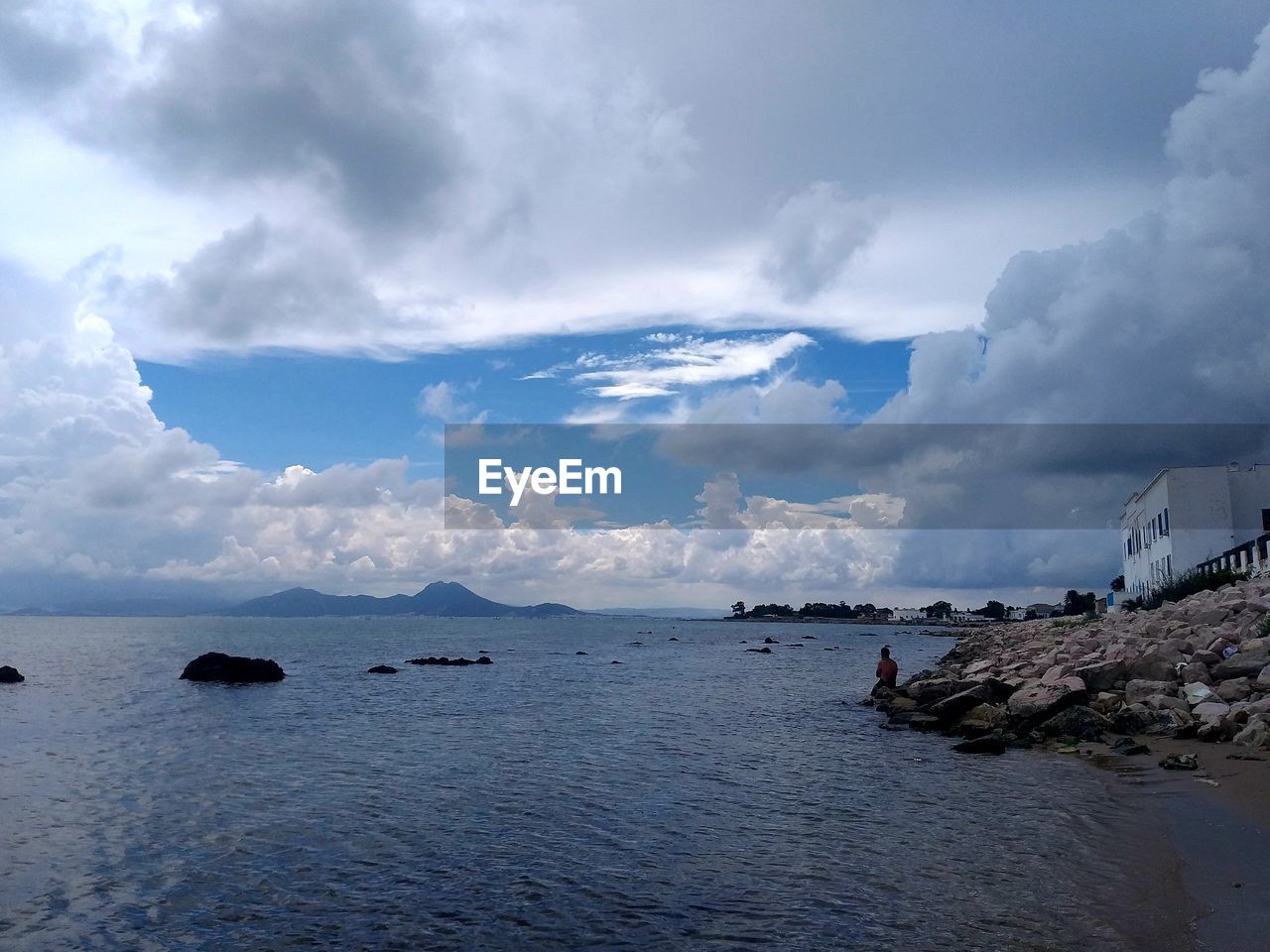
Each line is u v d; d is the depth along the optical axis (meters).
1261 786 14.45
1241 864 10.77
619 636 127.69
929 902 10.07
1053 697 22.59
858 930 9.32
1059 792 15.61
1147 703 21.34
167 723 27.03
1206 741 18.58
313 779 17.75
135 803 15.63
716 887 10.88
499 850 12.60
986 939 8.93
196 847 12.85
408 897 10.66
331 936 9.52
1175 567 55.81
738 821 14.10
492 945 9.23
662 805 15.28
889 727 25.67
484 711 30.33
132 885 11.20
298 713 29.72
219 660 43.50
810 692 37.72
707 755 20.64
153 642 94.62
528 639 110.56
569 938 9.37
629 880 11.21
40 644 88.62
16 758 20.52
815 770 18.59
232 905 10.45
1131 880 10.52
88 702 33.16
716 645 95.38
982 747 20.53
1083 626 50.84
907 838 12.89
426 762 19.81
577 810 14.98
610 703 33.03
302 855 12.43
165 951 9.18
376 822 14.21
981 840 12.66
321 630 148.25
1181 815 13.24
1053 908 9.71
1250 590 31.23
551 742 22.83
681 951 8.97
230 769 19.02
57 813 14.90
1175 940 8.59
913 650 84.88
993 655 41.91
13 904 10.48
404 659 63.06
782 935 9.28
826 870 11.45
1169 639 25.61
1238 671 21.48
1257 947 8.28
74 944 9.35
